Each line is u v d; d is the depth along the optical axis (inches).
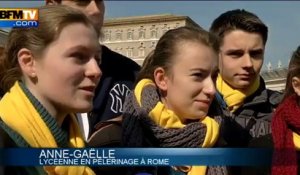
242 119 78.6
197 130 58.0
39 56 47.8
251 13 82.2
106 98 75.8
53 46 47.5
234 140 73.2
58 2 70.7
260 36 81.0
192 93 58.2
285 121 67.4
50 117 47.6
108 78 77.2
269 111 82.9
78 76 48.0
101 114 74.4
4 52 51.3
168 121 59.1
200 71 58.1
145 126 59.1
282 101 70.6
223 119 68.6
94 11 71.1
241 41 79.9
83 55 48.7
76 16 49.1
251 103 81.1
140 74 65.1
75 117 54.5
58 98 47.7
